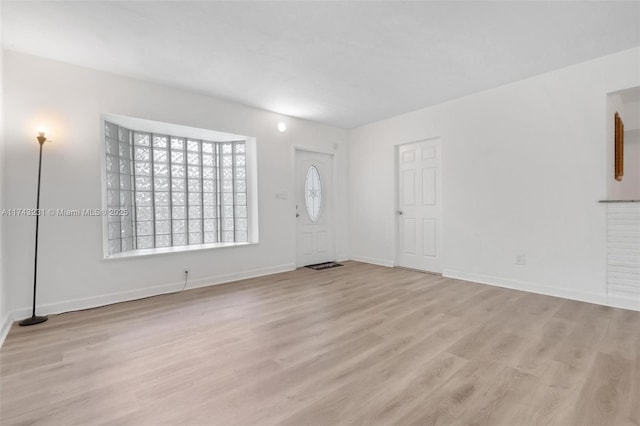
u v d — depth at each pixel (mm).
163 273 3541
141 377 1786
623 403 1494
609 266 2934
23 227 2750
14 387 1691
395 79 3402
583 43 2674
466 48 2738
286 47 2691
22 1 2031
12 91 2705
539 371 1796
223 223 4496
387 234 4992
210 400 1566
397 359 1964
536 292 3381
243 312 2883
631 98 3168
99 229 3125
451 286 3699
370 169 5223
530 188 3406
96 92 3098
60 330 2488
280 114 4625
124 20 2275
